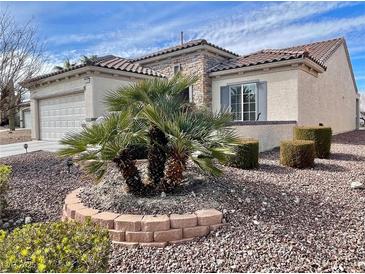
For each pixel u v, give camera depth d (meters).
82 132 4.63
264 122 10.91
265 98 13.91
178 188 5.14
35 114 16.88
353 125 23.61
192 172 6.17
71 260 2.29
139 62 18.61
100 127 4.50
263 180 6.45
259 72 14.15
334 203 5.17
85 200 4.83
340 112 19.67
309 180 6.57
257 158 7.80
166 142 5.00
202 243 3.80
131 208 4.36
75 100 13.95
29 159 10.00
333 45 18.17
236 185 5.73
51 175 7.52
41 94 16.17
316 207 4.96
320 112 15.70
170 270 3.24
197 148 4.56
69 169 7.71
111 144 4.46
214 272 3.19
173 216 4.02
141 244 3.86
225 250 3.59
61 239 2.54
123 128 4.58
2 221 4.84
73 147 4.43
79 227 2.83
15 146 14.19
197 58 16.23
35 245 2.39
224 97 15.67
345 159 9.23
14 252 2.24
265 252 3.51
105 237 2.72
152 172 5.05
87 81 12.77
